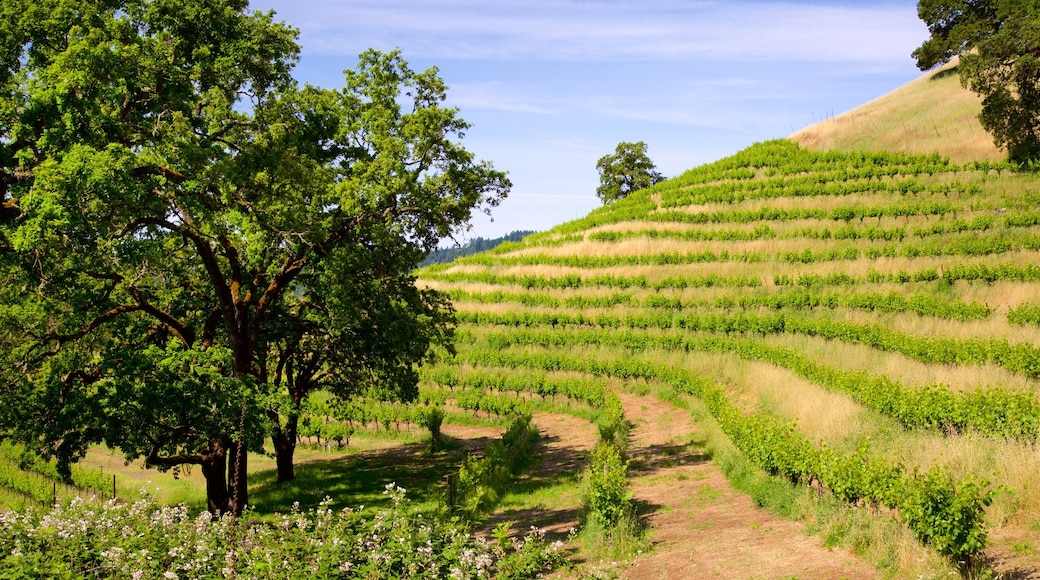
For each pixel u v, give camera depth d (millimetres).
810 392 23750
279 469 28078
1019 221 43406
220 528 12109
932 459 14273
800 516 14102
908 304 36219
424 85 21938
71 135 15836
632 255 55031
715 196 61062
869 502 12805
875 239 47500
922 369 24766
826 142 71438
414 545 11289
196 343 22281
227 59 18656
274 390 19922
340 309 22156
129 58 16688
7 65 17281
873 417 20000
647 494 19031
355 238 21219
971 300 36031
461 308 52812
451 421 39031
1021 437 14789
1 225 16234
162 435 19688
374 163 19578
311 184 19375
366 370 27312
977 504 9891
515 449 27516
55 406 18406
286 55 20656
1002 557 10016
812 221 52781
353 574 10742
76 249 16234
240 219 17719
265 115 19672
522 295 51969
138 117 18125
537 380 38531
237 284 20688
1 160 15656
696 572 12203
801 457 15516
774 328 38656
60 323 19344
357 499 23859
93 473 31344
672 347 39375
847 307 38844
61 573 10156
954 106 67625
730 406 23719
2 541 11438
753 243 51469
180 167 17328
